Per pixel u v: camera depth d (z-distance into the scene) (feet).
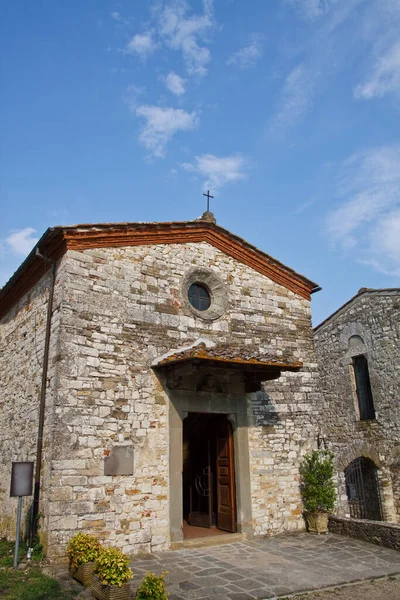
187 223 36.42
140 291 33.14
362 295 55.31
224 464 35.68
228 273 38.73
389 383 50.70
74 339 29.43
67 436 27.71
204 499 37.96
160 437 31.12
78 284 30.58
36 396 31.81
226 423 35.91
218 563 27.17
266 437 36.50
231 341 37.09
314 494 36.14
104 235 32.32
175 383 31.55
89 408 28.86
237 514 33.94
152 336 32.81
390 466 49.19
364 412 53.88
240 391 35.86
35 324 34.47
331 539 33.91
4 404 39.01
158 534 29.48
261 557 28.78
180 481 31.09
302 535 35.09
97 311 30.83
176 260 35.83
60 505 26.50
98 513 27.58
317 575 25.52
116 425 29.58
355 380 55.47
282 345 39.96
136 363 31.53
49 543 25.68
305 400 39.42
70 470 27.30
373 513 50.49
